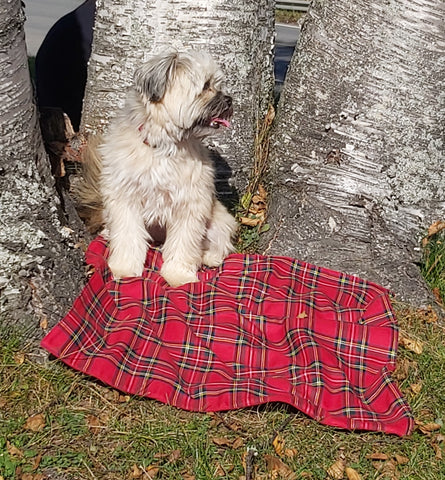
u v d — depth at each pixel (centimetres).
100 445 78
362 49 114
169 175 103
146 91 98
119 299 100
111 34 120
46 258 94
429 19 110
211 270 112
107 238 111
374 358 96
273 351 93
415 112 114
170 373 87
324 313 102
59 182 116
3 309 89
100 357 87
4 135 93
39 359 87
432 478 79
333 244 117
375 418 85
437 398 92
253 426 83
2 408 80
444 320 109
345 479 77
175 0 117
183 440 79
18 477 72
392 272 115
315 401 87
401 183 117
